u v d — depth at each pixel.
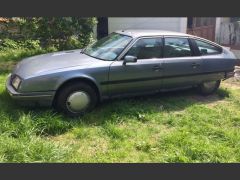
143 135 5.51
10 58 10.17
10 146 4.66
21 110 5.88
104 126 5.70
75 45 11.23
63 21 10.90
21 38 11.30
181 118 6.26
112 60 6.27
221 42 16.59
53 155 4.67
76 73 5.87
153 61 6.59
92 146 5.12
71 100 5.93
